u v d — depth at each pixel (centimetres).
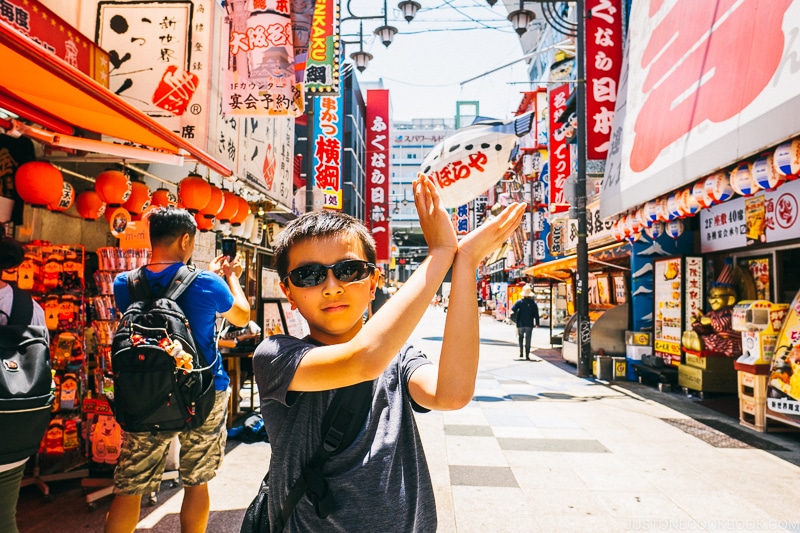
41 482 374
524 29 945
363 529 108
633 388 854
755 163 482
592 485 407
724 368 743
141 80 470
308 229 122
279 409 120
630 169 760
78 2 468
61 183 356
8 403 169
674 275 845
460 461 468
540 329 2372
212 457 267
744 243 736
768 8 457
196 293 255
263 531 128
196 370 237
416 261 8356
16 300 196
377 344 97
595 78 905
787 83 410
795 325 541
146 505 356
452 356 105
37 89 263
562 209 1408
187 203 467
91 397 416
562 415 654
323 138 1075
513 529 329
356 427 117
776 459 473
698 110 567
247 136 606
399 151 8094
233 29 500
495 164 596
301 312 125
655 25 736
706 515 349
